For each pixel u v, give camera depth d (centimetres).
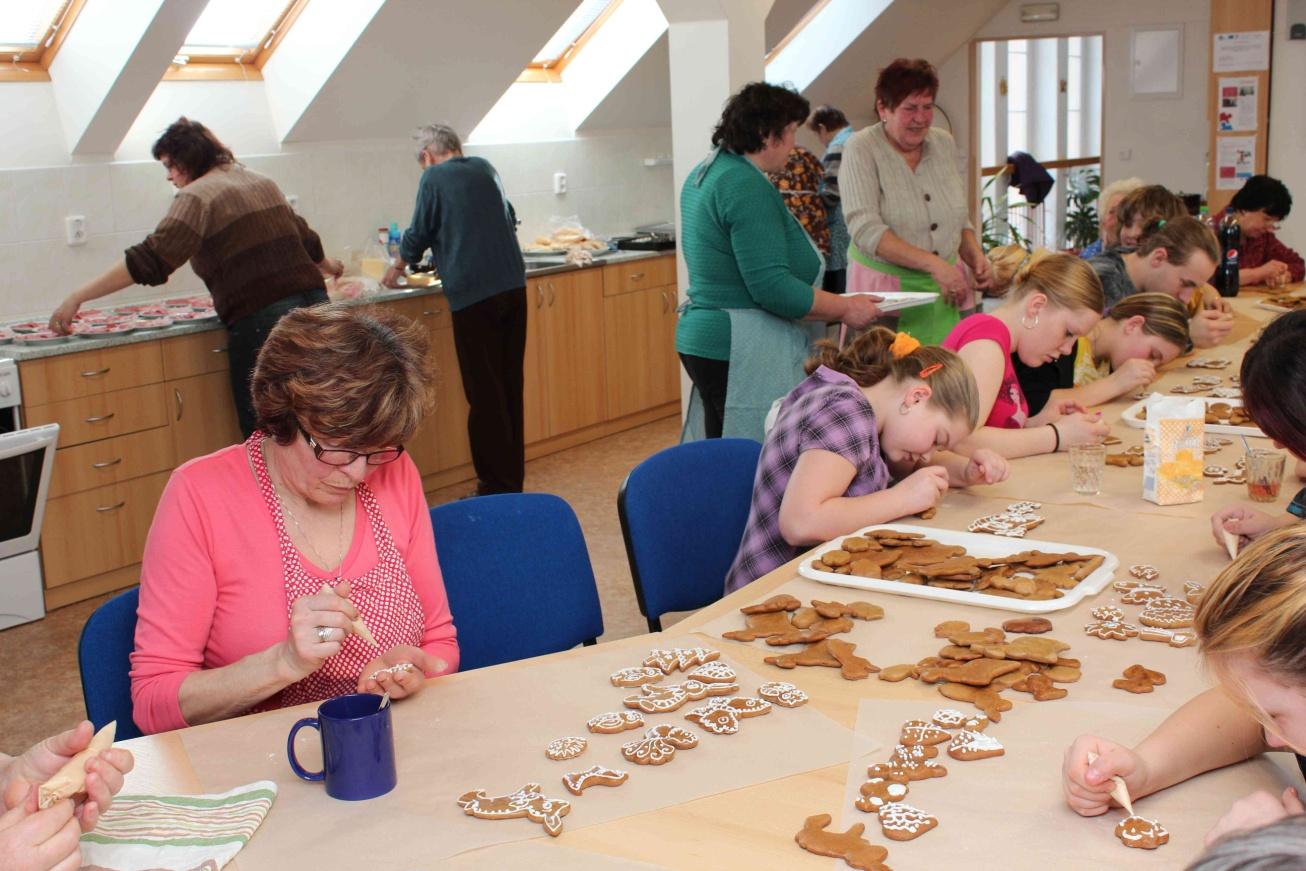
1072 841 121
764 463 231
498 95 580
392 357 168
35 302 445
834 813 127
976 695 151
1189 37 843
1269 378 156
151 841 125
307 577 176
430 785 136
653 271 632
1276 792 130
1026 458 269
